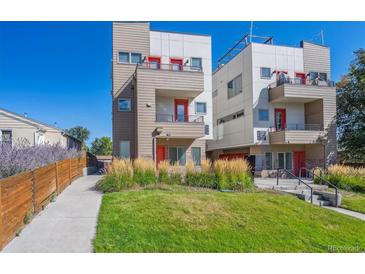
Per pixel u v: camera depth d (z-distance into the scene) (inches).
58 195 366.9
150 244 211.8
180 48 730.8
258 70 824.9
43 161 364.2
